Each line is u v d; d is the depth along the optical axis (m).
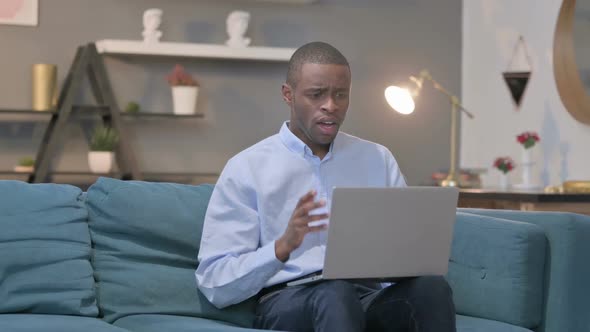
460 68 5.49
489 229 2.41
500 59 5.07
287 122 2.28
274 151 2.22
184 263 2.26
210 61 5.19
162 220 2.25
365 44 5.37
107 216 2.25
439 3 5.45
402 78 5.42
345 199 1.88
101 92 4.87
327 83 2.10
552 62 4.56
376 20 5.39
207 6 5.14
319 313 1.90
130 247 2.23
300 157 2.21
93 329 1.93
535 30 4.74
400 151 5.42
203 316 2.20
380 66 5.39
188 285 2.22
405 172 5.42
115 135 4.82
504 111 5.05
